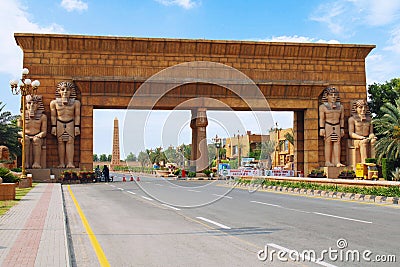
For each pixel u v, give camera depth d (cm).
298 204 1731
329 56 3894
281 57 3844
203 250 825
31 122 3466
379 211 1484
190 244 883
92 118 3594
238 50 3778
